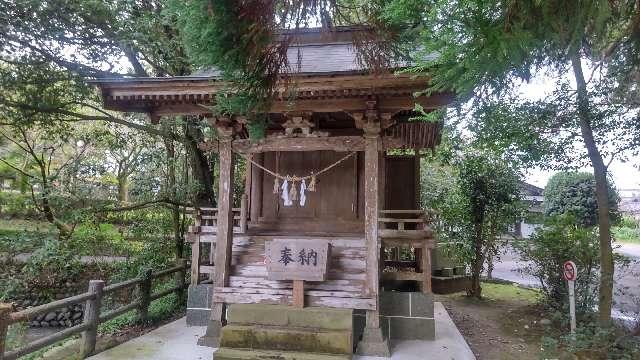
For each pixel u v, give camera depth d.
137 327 6.91
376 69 3.93
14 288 9.43
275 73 3.32
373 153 5.99
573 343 5.88
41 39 8.23
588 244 7.61
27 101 8.93
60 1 7.79
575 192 16.98
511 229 13.09
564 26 2.15
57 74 8.86
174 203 10.09
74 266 10.19
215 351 5.45
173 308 8.00
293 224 7.81
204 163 10.77
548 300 8.11
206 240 7.16
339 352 5.28
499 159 10.08
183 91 5.82
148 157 10.34
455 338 6.47
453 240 11.10
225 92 3.83
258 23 2.87
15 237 9.55
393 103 5.83
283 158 8.00
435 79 2.60
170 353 5.58
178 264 8.73
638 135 6.18
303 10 3.14
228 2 2.73
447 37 2.21
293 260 5.78
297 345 5.36
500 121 5.66
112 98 5.96
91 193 10.09
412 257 11.98
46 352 5.64
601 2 1.95
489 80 2.49
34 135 11.91
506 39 2.07
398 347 5.99
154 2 8.91
